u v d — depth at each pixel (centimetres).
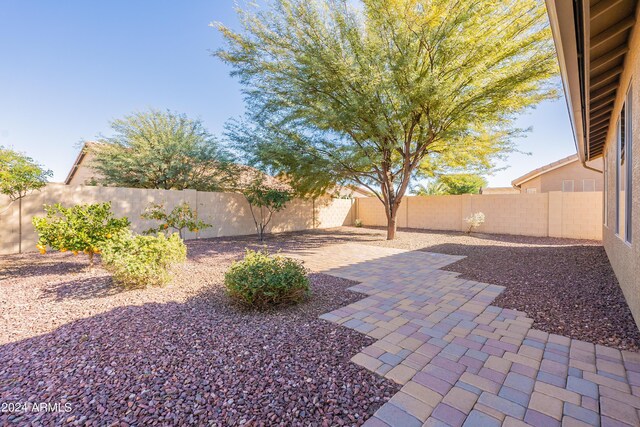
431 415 186
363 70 763
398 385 218
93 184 1416
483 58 728
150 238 484
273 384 216
